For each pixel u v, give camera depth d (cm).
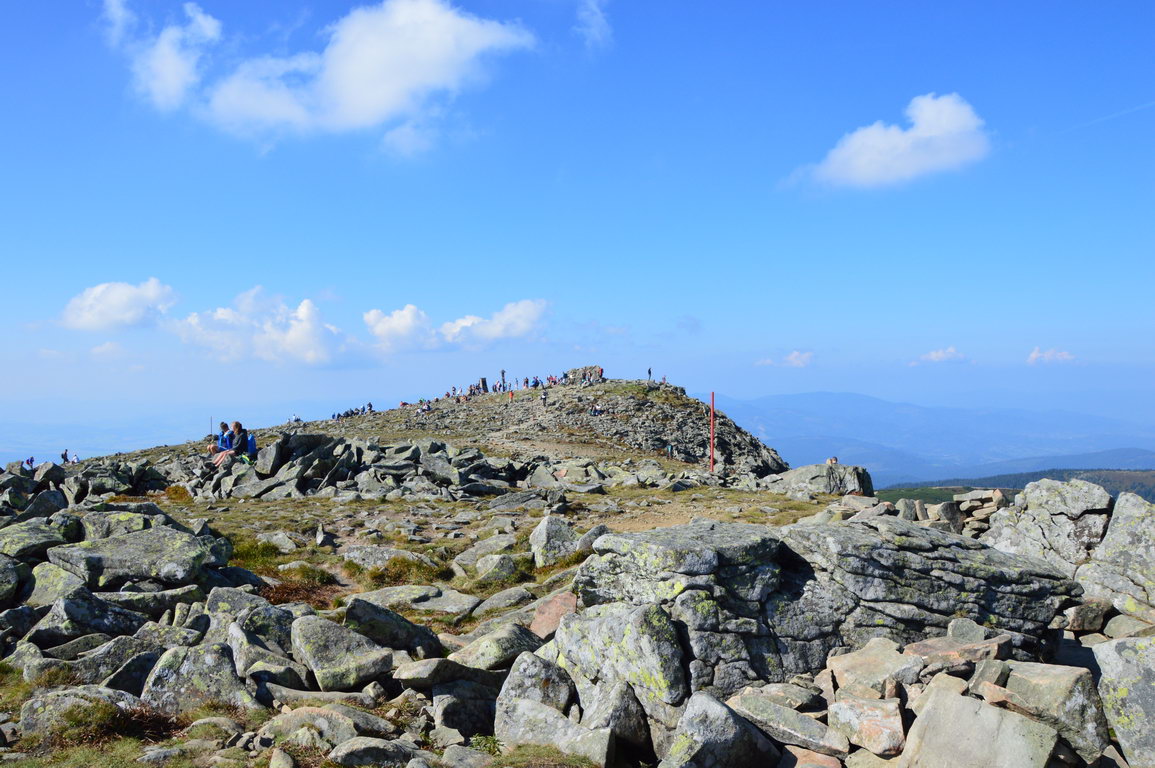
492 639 1487
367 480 4459
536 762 1091
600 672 1322
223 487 4478
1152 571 1605
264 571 2458
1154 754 1036
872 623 1395
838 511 2836
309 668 1399
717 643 1293
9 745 1128
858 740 1082
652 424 10175
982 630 1358
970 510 2409
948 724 1027
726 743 1077
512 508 3744
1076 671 1066
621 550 1483
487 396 14250
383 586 2361
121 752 1088
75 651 1494
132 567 1952
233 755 1077
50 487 3947
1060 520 1853
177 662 1318
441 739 1198
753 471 7206
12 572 1831
